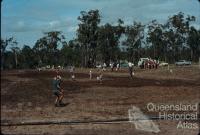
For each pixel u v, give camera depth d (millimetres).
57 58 114688
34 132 15898
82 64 114625
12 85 40250
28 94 32281
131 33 113000
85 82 45094
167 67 75188
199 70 60188
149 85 40812
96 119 19109
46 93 33281
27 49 91875
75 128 16828
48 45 112062
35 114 21516
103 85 41094
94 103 26609
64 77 54562
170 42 106562
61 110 23203
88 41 114188
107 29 112125
